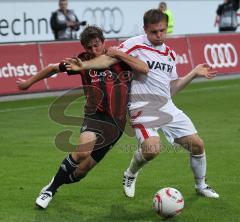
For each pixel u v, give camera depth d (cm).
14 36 5278
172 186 2023
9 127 3064
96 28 1703
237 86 4500
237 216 1720
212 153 2503
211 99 3950
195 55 4681
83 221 1675
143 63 1733
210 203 1836
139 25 6066
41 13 5422
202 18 6400
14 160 2391
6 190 1978
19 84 1761
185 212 1748
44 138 2792
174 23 6188
